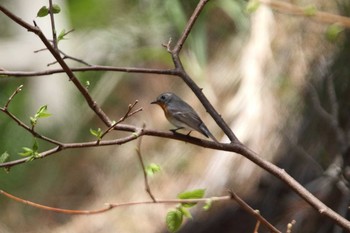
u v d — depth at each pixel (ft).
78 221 46.93
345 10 41.47
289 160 38.96
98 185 47.57
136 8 50.78
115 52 49.96
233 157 41.29
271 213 38.63
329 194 36.35
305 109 39.63
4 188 49.65
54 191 48.78
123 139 16.92
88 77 50.01
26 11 53.57
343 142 35.73
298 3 42.22
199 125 23.27
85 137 49.03
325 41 40.98
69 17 52.19
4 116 50.39
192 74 45.75
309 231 36.73
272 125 40.22
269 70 42.32
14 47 53.26
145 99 48.39
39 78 51.03
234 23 47.03
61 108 50.42
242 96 42.14
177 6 47.55
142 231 44.01
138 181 46.01
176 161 44.78
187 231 40.32
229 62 45.24
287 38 42.78
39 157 16.42
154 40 49.01
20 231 47.88
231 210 40.16
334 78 39.45
